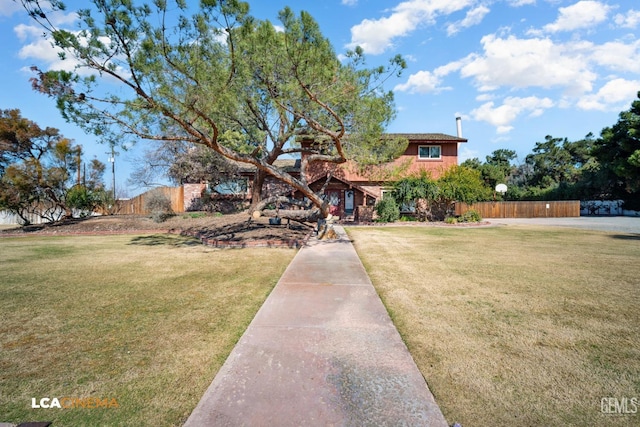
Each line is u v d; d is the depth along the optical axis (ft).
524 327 11.71
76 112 21.54
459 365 9.09
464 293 15.81
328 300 14.51
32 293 16.10
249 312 13.33
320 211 38.63
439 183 64.59
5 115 53.31
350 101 26.73
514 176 145.18
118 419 7.00
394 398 7.45
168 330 11.57
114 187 98.07
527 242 34.40
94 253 28.14
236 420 6.65
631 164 79.05
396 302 14.42
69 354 9.87
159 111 21.86
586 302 14.46
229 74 22.44
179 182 82.99
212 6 19.36
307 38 22.39
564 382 8.31
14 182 47.78
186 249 30.17
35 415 7.13
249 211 49.03
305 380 8.14
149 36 20.12
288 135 37.45
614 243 33.27
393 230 48.55
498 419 6.95
